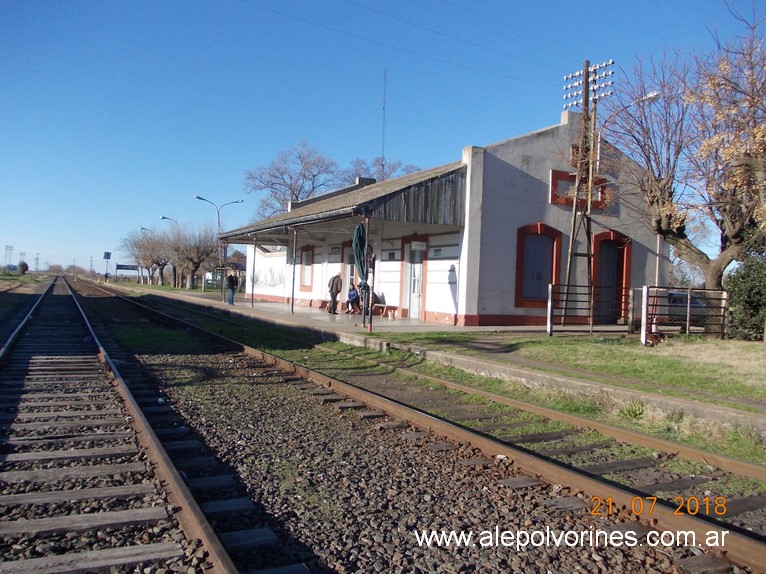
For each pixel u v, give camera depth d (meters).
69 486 5.37
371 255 20.30
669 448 6.91
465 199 19.45
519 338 15.96
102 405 8.54
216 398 9.44
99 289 61.47
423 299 21.56
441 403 9.67
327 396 9.70
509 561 4.29
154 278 101.75
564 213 21.31
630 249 22.75
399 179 26.06
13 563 3.88
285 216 30.14
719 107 14.12
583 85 19.78
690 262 18.30
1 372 10.91
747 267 15.98
